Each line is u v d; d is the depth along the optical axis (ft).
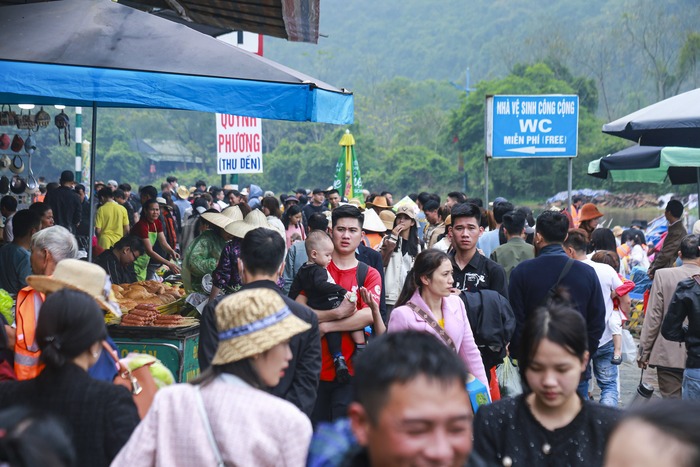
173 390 10.42
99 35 19.47
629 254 55.06
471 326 19.10
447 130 293.23
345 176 76.13
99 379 12.01
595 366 26.25
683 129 26.68
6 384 11.51
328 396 19.24
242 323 10.45
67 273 14.08
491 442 10.54
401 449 6.83
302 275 19.48
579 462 10.23
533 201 260.62
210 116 354.33
